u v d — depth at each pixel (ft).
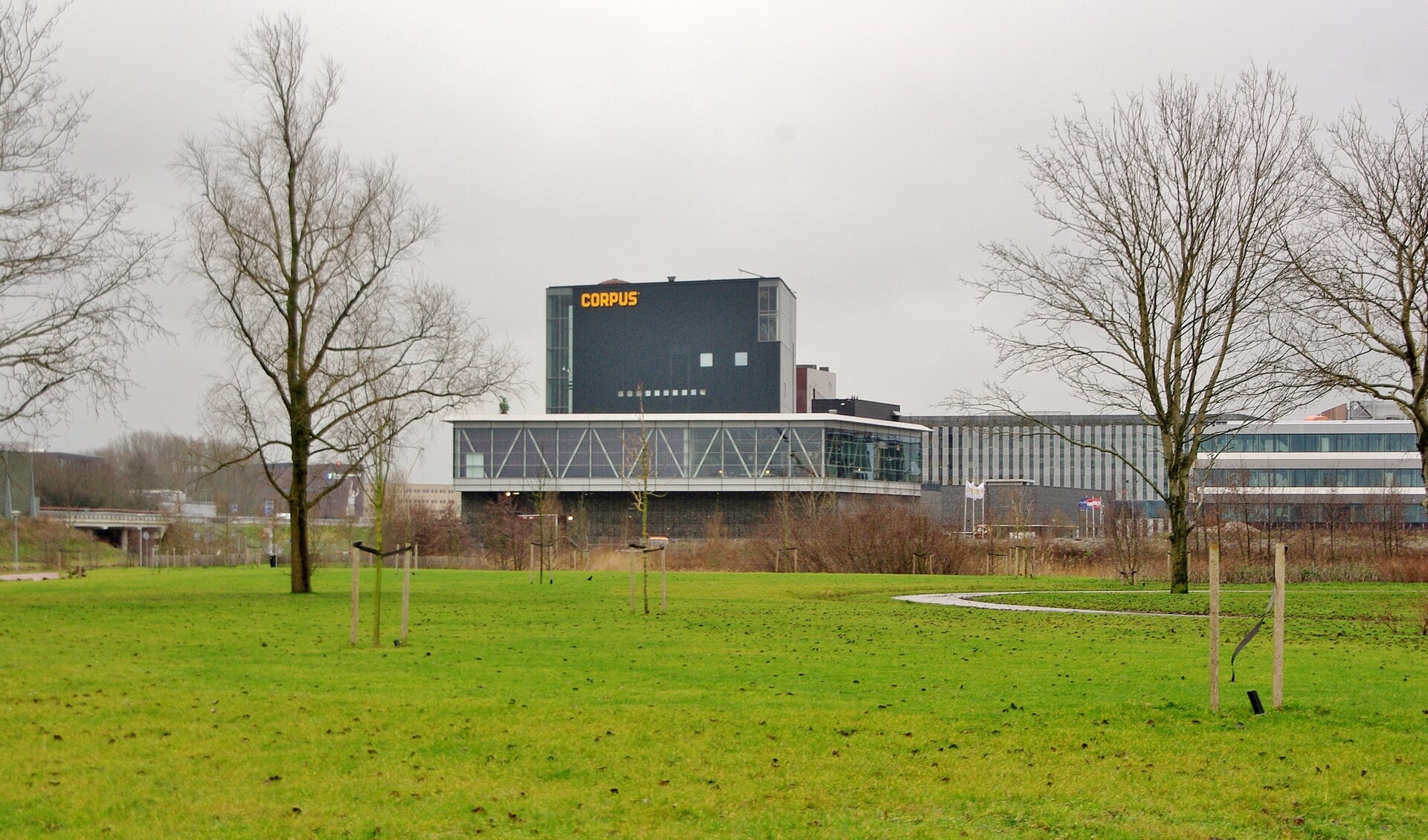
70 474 408.87
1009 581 163.73
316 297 134.41
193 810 34.35
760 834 33.17
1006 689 56.44
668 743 43.47
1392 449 359.25
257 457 159.33
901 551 219.00
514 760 40.86
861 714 48.91
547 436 347.56
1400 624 93.30
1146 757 42.32
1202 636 84.07
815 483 339.36
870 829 33.78
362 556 273.33
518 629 87.66
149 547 359.05
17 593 137.90
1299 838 33.91
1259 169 126.00
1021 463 545.85
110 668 62.28
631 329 460.14
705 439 345.92
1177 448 130.82
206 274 130.72
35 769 38.75
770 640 79.61
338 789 36.70
